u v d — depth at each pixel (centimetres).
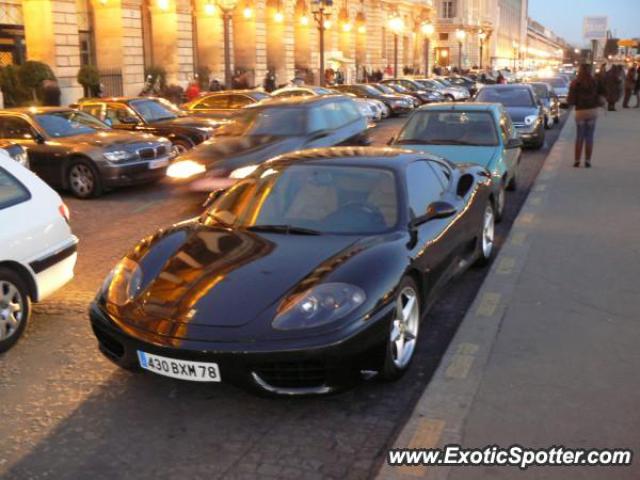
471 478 333
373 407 416
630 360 459
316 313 392
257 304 401
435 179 579
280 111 1147
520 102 1705
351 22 6088
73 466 360
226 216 521
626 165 1324
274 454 368
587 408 395
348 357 389
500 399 408
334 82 4406
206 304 405
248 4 4438
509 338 498
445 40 10519
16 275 514
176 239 489
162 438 386
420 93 3416
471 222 613
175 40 3762
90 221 980
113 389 446
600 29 3509
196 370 388
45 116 1238
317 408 416
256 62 4544
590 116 1271
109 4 3322
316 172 538
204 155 1034
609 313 545
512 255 714
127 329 409
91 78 2905
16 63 2862
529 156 1554
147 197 1174
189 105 1997
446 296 611
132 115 1609
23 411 419
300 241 468
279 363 383
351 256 437
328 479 344
